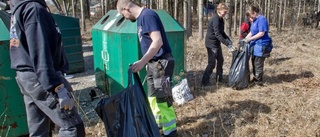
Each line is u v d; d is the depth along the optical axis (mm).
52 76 2201
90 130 3910
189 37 13484
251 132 3729
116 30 4703
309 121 3953
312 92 5266
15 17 2248
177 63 5012
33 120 2631
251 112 4340
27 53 2365
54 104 2359
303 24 19391
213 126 3746
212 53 5668
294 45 10984
